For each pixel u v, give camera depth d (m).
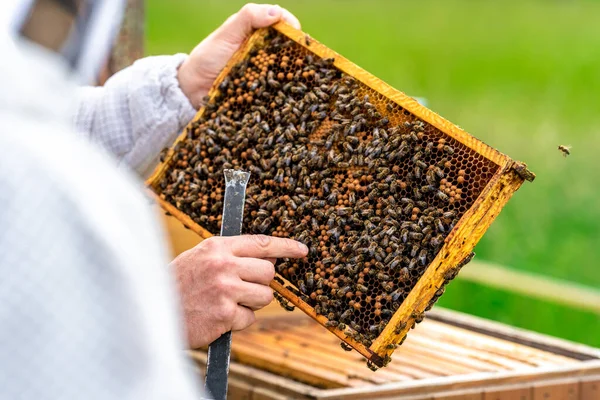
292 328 3.67
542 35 15.40
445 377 2.84
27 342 1.01
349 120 2.58
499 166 2.31
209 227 2.69
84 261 1.06
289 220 2.51
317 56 2.73
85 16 1.19
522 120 11.31
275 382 2.88
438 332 3.53
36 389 1.01
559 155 10.06
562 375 2.92
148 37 13.26
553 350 3.24
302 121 2.64
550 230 7.88
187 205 2.73
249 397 2.95
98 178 1.13
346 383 2.83
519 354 3.21
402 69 13.25
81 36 1.19
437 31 15.56
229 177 2.42
